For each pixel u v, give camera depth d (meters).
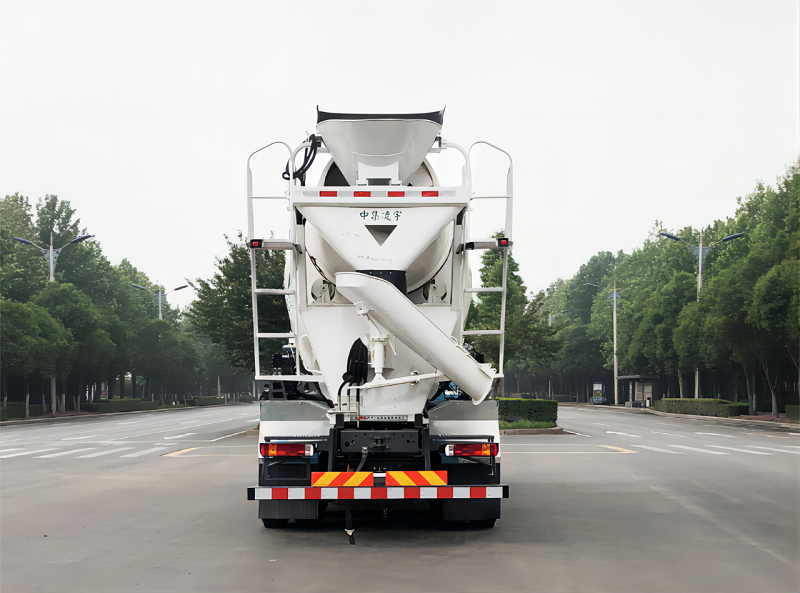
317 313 8.80
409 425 8.53
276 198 8.77
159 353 79.69
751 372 48.47
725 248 57.03
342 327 8.75
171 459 18.89
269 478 8.30
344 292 8.13
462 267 8.92
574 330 90.44
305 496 8.12
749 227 56.94
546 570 6.79
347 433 8.32
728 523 9.25
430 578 6.50
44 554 7.61
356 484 8.12
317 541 8.23
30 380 59.03
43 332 52.47
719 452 20.19
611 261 107.62
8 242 59.56
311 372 8.85
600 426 36.19
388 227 8.48
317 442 8.30
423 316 8.10
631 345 66.31
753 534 8.52
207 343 110.06
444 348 8.13
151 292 100.94
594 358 89.38
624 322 72.81
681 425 37.91
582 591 6.09
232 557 7.41
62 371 56.38
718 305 45.31
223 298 33.19
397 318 8.10
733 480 13.71
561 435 28.38
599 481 13.59
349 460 8.37
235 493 12.28
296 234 8.71
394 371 8.52
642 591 6.10
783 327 40.81
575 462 17.17
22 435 31.92
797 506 10.55
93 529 9.03
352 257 8.38
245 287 31.86
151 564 7.11
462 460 8.41
